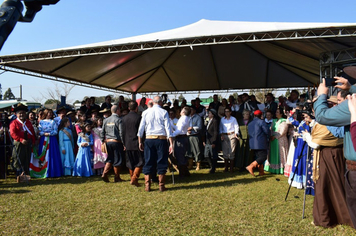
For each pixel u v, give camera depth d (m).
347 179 2.83
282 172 7.34
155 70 12.36
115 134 6.38
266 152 6.93
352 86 2.89
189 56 10.70
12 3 0.94
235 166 7.80
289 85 14.00
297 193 5.31
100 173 7.52
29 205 4.73
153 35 7.93
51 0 1.01
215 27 7.87
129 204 4.72
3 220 4.07
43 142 7.21
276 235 3.41
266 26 7.15
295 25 6.88
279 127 7.29
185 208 4.47
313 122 4.03
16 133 6.56
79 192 5.56
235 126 7.62
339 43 7.07
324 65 7.41
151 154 5.56
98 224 3.86
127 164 6.14
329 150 3.67
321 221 3.63
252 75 12.80
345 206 3.57
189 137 8.06
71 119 8.33
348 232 3.43
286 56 9.94
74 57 8.07
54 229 3.72
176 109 8.45
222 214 4.18
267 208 4.43
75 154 7.90
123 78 12.54
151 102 5.78
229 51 10.16
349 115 2.63
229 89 15.03
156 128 5.54
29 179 6.64
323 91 3.03
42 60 8.15
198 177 7.00
